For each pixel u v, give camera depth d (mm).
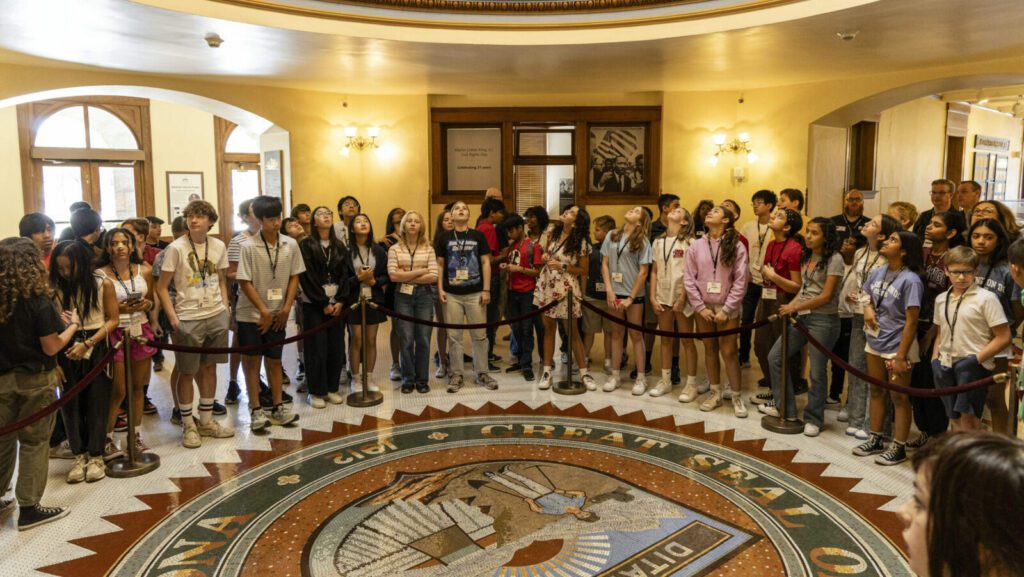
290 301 5363
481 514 3926
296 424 5449
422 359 6273
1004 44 7590
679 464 4629
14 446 3727
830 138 10703
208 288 4988
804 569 3336
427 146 11148
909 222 5484
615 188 11367
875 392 4684
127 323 4699
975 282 4320
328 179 11055
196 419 5453
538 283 6430
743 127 10742
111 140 14664
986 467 927
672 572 3311
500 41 7641
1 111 13031
